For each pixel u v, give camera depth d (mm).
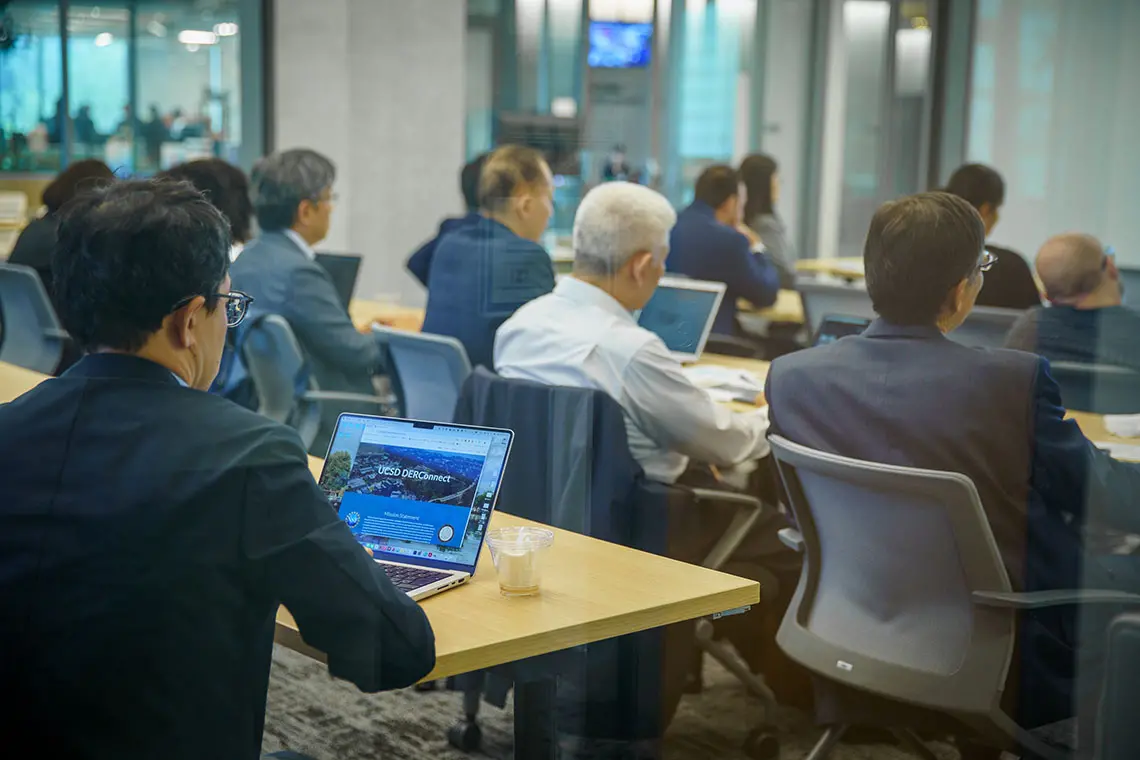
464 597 1194
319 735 1743
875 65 3033
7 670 893
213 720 914
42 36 3342
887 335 1642
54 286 957
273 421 961
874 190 3037
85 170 2545
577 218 1918
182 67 3102
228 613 911
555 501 1688
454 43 2434
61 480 896
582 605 1181
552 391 1718
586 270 1908
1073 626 1546
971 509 1420
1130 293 2047
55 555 884
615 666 1768
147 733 887
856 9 2990
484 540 1246
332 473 1342
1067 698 1525
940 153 3137
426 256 2277
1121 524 1592
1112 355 2008
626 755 1755
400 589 1103
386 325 2559
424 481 1299
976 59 3156
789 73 2908
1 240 3186
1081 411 2035
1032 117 3168
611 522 1676
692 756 1778
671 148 2500
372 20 2539
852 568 1586
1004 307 2156
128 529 881
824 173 2951
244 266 2355
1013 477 1557
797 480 1615
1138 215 3072
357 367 2367
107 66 3254
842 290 2277
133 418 914
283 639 1051
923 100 3133
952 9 3143
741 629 1865
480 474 1281
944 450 1558
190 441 908
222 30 2990
